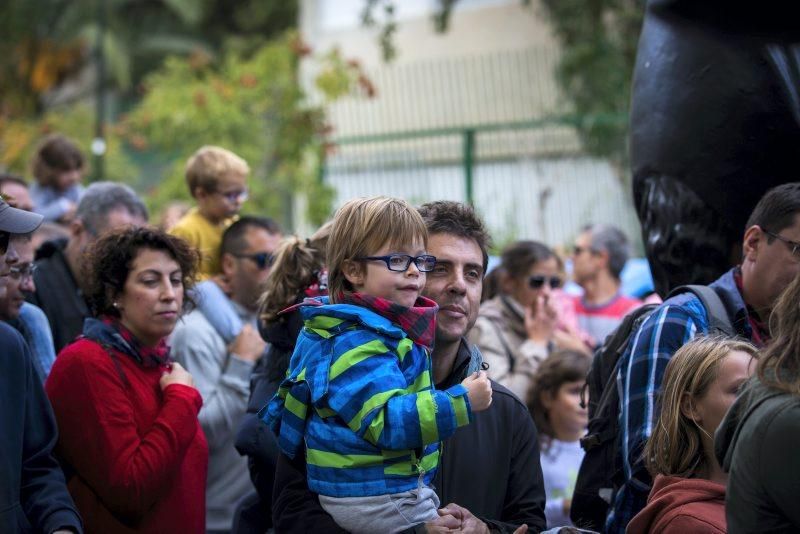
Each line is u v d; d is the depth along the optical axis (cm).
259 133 1291
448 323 322
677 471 304
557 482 493
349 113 1650
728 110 371
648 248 388
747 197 371
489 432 332
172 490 380
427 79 1680
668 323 328
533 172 1294
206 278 549
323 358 288
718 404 297
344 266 296
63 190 719
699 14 381
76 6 2183
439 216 331
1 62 2128
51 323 482
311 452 288
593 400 372
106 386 370
